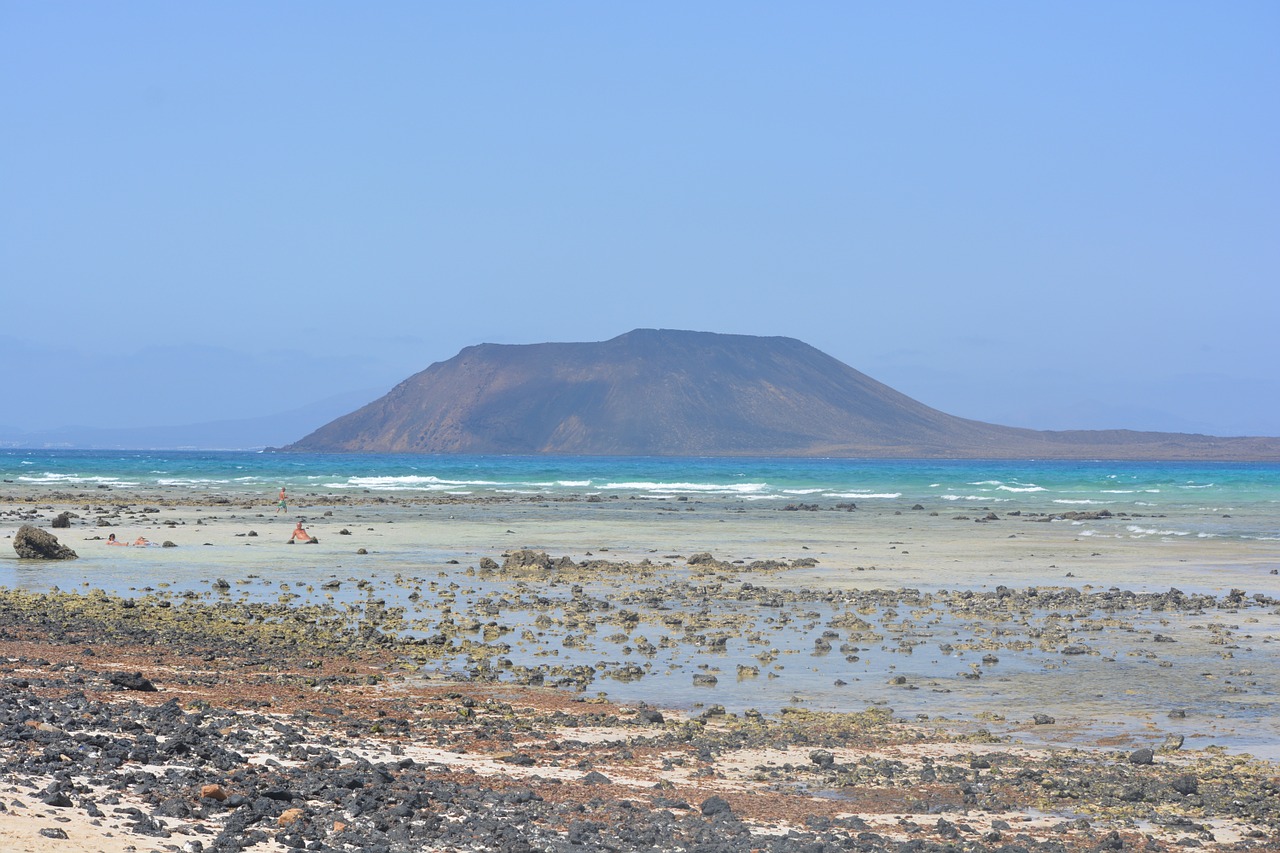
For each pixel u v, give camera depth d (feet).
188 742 51.44
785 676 78.69
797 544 184.85
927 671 80.94
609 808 47.29
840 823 47.16
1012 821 48.60
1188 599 119.65
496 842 40.83
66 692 62.69
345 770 49.44
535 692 72.38
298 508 266.16
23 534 146.30
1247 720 67.36
